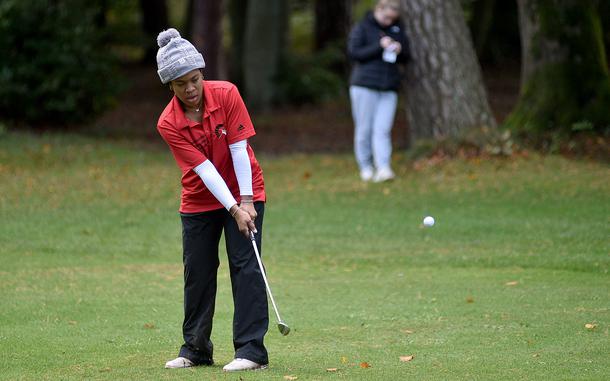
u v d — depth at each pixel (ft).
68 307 69.21
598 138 124.26
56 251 91.91
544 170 116.57
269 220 104.94
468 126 128.67
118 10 297.33
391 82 119.65
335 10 250.57
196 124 48.34
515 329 60.03
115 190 123.03
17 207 112.16
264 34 225.15
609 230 91.25
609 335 57.47
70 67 168.04
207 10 188.85
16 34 166.40
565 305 66.44
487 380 47.60
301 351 56.03
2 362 53.52
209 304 51.19
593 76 127.24
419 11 128.67
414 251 89.25
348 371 50.14
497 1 268.62
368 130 122.21
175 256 90.43
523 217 98.84
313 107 225.97
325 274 81.82
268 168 139.95
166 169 139.33
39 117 169.78
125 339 59.77
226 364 52.75
